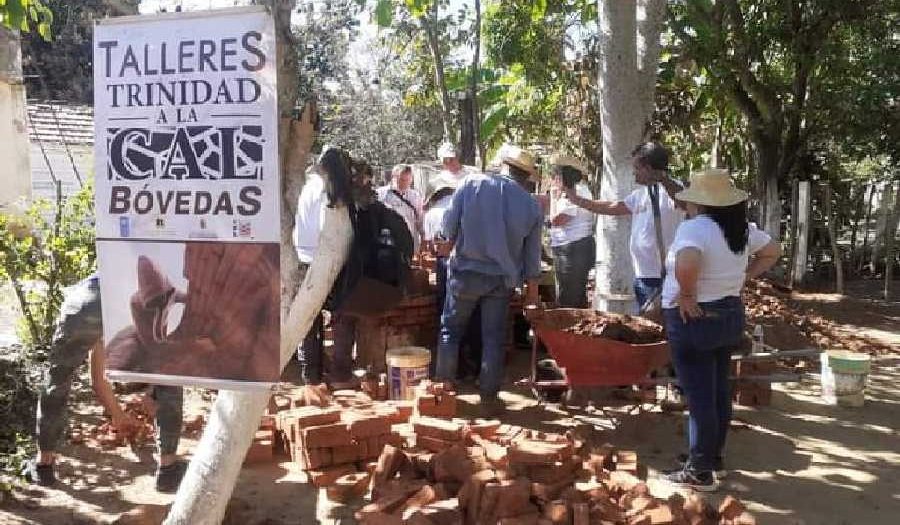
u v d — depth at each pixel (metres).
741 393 6.74
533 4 12.09
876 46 13.16
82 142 16.00
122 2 4.15
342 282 5.90
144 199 3.03
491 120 15.70
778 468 5.35
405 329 7.56
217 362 3.08
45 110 16.72
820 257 15.20
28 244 6.60
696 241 4.56
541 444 4.70
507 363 7.93
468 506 4.21
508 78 16.31
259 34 2.87
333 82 23.58
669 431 6.04
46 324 6.66
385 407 5.51
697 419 4.89
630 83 6.78
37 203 6.83
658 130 14.52
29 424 5.71
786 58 14.30
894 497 4.91
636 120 6.86
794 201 14.12
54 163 15.91
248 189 2.94
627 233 6.88
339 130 22.84
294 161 3.40
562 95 14.70
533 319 6.00
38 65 21.56
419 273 7.55
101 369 4.75
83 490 4.76
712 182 4.65
